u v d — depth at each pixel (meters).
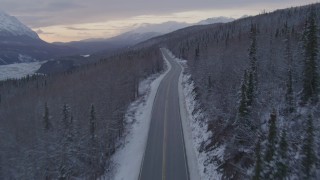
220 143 45.28
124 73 111.81
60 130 56.25
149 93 87.94
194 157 47.44
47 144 55.84
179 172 43.25
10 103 117.44
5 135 76.75
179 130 58.81
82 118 67.75
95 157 50.75
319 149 31.94
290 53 62.75
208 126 52.94
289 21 139.88
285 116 44.41
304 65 49.22
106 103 76.88
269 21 158.75
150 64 129.00
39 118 84.75
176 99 79.88
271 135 30.67
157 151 50.06
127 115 70.94
